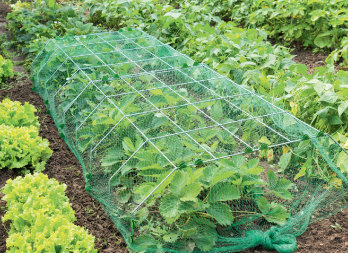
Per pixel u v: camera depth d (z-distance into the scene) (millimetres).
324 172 1877
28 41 3332
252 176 1712
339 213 1760
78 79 2430
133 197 1737
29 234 1495
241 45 2709
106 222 1741
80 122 2195
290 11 3270
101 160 1938
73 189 1903
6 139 1964
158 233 1606
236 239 1607
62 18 3736
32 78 2748
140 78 2424
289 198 1702
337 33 3242
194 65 2471
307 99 2152
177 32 3250
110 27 3875
